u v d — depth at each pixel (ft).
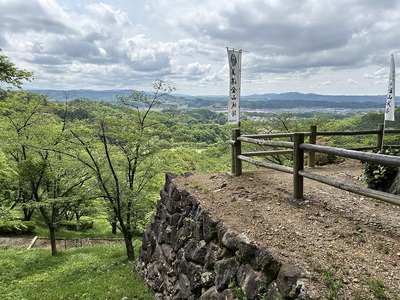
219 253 14.84
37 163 42.57
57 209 50.21
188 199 20.70
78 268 36.52
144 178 42.27
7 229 59.67
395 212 15.29
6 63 28.66
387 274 9.83
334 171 24.41
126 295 23.73
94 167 42.19
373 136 49.80
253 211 16.08
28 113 44.27
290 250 11.71
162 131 41.78
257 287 11.49
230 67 22.62
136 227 39.60
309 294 9.17
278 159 50.93
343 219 14.43
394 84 22.99
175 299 18.80
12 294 27.55
